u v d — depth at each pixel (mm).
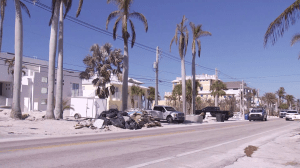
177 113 30297
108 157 8641
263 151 10953
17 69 21172
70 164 7434
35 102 40625
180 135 16734
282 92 110750
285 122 37812
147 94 61312
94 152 9500
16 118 20938
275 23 11406
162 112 30844
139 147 11039
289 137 16828
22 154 8742
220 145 12414
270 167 8047
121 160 8219
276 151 11047
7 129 16078
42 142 11914
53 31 22219
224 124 31438
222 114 40281
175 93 51625
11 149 9703
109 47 36406
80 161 7879
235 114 59375
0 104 41000
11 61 42219
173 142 13016
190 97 46344
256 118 41531
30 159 7961
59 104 23344
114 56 36125
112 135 15984
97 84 35438
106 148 10516
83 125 19344
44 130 17016
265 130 22547
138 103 57781
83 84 55844
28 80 40281
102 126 20156
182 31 35188
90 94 49219
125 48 27328
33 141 12320
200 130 21266
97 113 29094
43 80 41938
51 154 8859
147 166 7508
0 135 14195
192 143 12867
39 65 43938
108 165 7461
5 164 7234
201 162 8344
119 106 51750
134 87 54000
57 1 22172
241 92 58656
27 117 23703
